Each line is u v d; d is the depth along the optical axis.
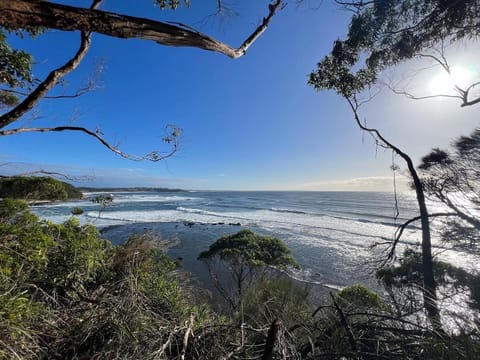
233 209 43.94
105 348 1.91
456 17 3.37
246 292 5.09
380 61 4.82
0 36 2.41
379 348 1.69
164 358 1.84
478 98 4.09
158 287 3.42
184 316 2.89
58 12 0.82
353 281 11.49
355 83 5.69
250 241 11.47
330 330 1.94
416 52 4.30
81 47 2.01
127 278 2.83
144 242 4.06
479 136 4.09
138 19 0.97
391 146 5.62
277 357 1.63
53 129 2.60
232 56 1.38
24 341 1.68
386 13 3.76
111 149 2.87
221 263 12.59
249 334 2.21
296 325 2.10
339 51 5.30
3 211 2.87
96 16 0.89
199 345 2.06
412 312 2.08
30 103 1.81
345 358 1.68
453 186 4.54
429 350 1.49
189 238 20.72
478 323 1.63
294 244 19.00
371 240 19.33
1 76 2.65
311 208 45.22
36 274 2.47
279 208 45.72
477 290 3.60
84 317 2.25
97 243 3.30
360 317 2.07
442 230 4.82
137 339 1.98
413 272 5.11
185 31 1.07
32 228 2.78
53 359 1.84
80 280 2.75
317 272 12.93
